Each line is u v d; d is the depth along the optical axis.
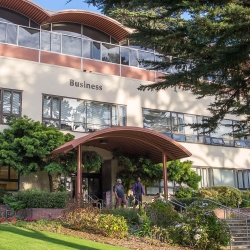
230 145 27.45
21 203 17.03
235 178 27.20
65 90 22.39
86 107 22.84
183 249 13.20
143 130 18.36
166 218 14.65
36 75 21.72
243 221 18.41
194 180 23.47
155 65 14.94
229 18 11.16
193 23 11.33
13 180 20.09
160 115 25.22
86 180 22.72
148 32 12.86
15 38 21.92
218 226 13.98
